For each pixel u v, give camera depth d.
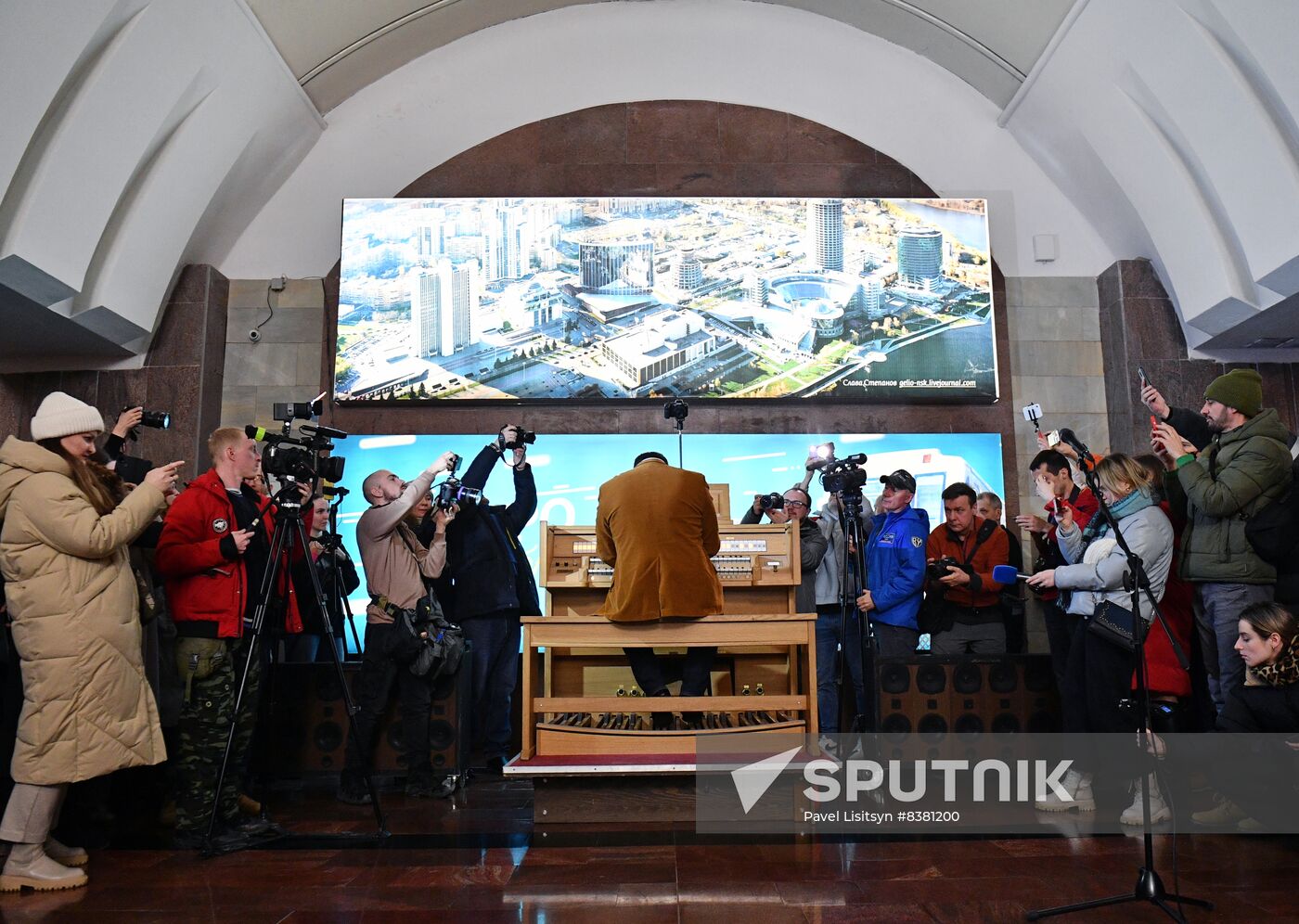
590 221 7.96
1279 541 4.11
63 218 5.93
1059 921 2.87
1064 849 3.66
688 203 7.97
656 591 4.32
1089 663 4.12
